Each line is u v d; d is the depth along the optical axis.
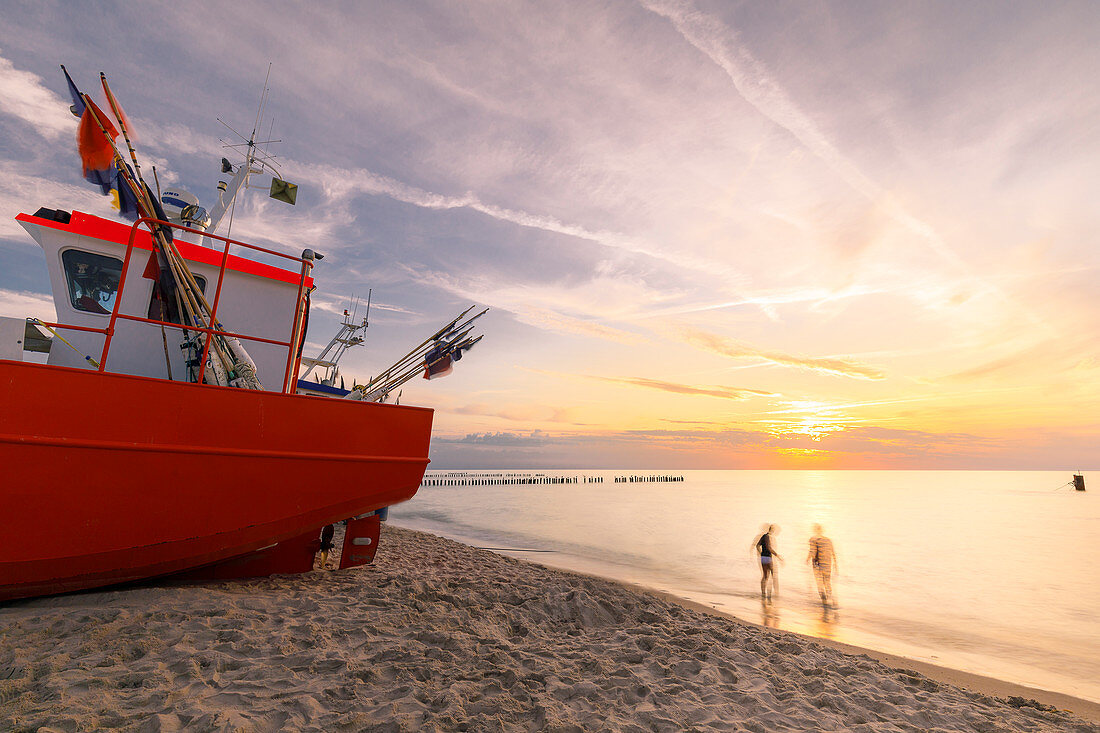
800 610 11.48
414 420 6.40
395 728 3.04
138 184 5.55
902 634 9.85
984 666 7.95
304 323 7.62
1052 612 12.05
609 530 27.67
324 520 5.89
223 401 5.32
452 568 10.27
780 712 4.11
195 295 5.86
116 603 5.04
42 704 2.99
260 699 3.31
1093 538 28.86
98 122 5.21
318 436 5.77
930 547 24.92
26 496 4.55
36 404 4.57
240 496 5.38
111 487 4.85
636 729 3.44
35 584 4.82
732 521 35.03
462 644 4.78
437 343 8.43
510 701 3.65
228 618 4.84
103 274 6.36
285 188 8.22
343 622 5.09
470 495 70.06
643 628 6.37
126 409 4.91
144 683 3.39
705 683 4.55
